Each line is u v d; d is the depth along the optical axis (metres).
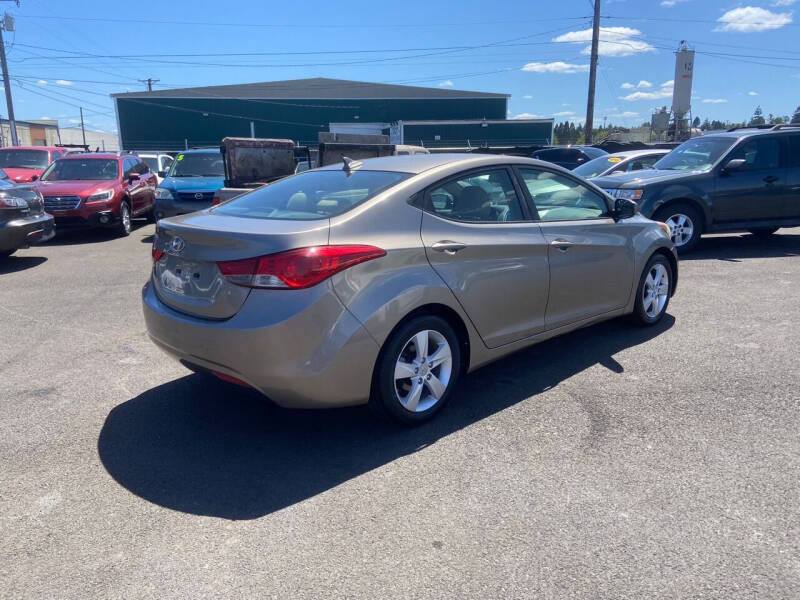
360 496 3.13
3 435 3.81
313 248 3.26
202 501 3.11
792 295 6.78
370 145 11.31
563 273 4.53
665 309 5.83
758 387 4.36
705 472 3.29
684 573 2.55
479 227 4.04
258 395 3.56
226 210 4.15
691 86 29.83
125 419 4.03
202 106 54.03
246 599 2.45
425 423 3.90
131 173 13.52
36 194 9.32
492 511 2.99
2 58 33.50
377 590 2.49
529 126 46.72
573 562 2.63
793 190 9.23
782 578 2.52
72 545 2.78
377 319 3.43
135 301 7.02
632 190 8.87
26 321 6.23
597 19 28.47
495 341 4.17
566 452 3.53
